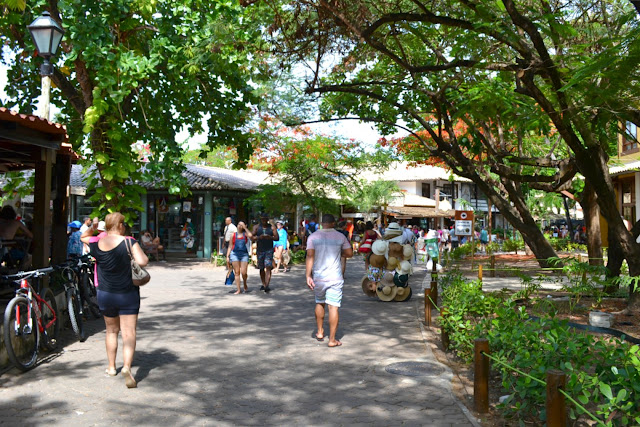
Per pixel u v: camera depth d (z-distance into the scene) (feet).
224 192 94.94
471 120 45.09
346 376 21.30
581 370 15.55
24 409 17.40
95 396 18.75
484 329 20.53
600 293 34.30
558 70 27.27
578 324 27.68
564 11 30.96
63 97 58.29
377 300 42.86
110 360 21.24
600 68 21.44
